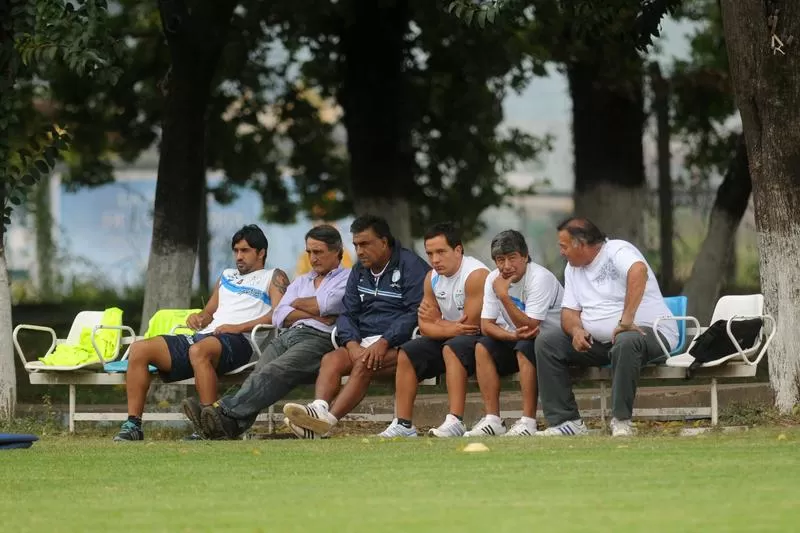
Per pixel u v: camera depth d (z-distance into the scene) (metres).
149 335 40.91
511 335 35.88
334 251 38.41
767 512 20.36
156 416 39.00
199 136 50.91
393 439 34.47
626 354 34.28
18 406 47.41
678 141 76.38
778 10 38.31
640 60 62.53
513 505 21.53
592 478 24.83
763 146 39.06
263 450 32.00
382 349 36.66
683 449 29.62
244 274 39.78
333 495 23.36
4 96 43.06
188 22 49.91
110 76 42.66
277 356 37.66
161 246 50.81
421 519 20.17
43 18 41.75
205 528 19.91
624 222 63.75
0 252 42.97
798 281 38.62
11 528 20.48
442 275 36.69
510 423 41.53
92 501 23.55
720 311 36.94
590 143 64.06
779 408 38.78
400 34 63.00
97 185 86.88
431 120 71.25
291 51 70.56
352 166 63.81
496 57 62.31
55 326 77.94
